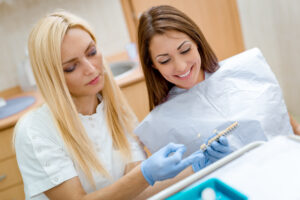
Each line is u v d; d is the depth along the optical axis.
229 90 1.03
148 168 0.76
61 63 0.81
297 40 2.11
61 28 0.80
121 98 1.08
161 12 0.93
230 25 2.31
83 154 0.90
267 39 2.35
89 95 0.94
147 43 0.96
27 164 0.86
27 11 2.10
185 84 1.00
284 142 0.64
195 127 1.01
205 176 0.62
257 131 0.99
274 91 1.05
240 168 0.61
